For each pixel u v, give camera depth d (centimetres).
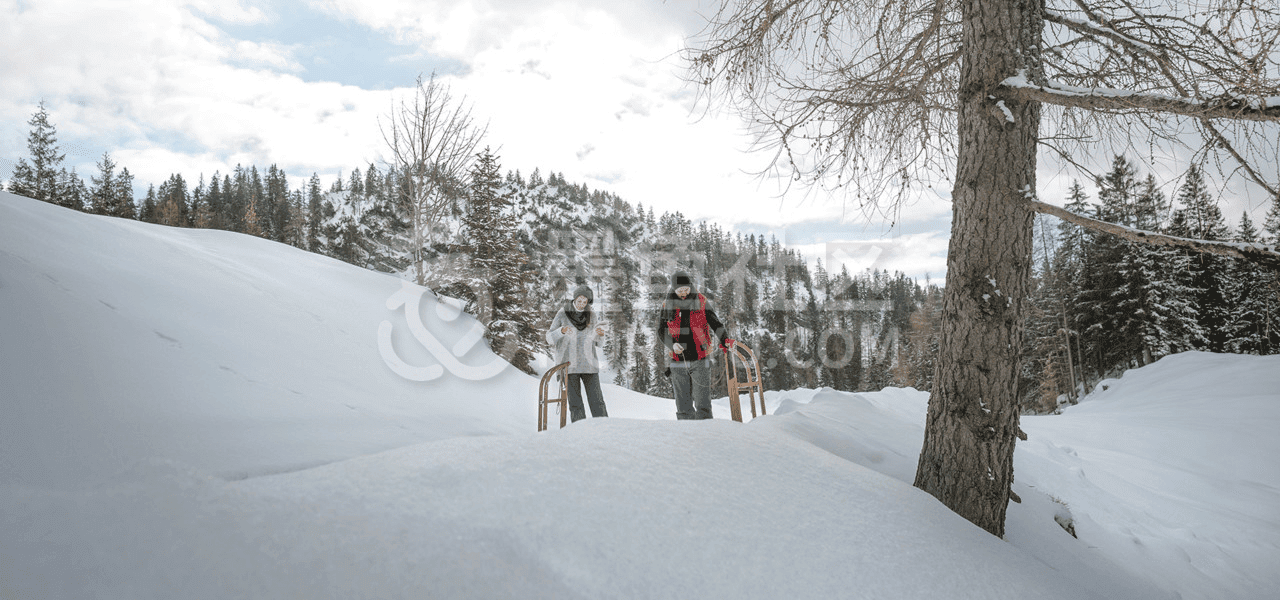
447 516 166
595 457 228
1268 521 542
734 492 225
